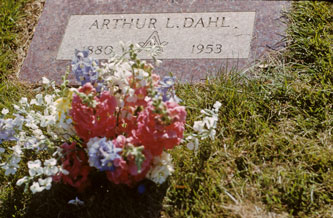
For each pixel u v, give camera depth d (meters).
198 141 1.66
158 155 1.55
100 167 1.50
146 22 1.95
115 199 1.61
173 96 1.60
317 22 1.91
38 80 1.91
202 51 1.87
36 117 1.62
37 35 1.99
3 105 1.83
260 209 1.58
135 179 1.55
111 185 1.62
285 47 1.86
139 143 1.53
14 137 1.61
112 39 1.93
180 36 1.91
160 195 1.62
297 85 1.78
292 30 1.89
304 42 1.86
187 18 1.94
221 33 1.90
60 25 2.00
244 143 1.69
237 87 1.80
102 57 1.90
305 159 1.65
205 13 1.94
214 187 1.61
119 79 1.56
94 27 1.97
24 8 2.08
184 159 1.67
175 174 1.64
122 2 2.00
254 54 1.86
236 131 1.72
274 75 1.81
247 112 1.75
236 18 1.92
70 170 1.55
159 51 1.87
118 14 1.98
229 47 1.87
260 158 1.67
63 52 1.94
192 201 1.61
